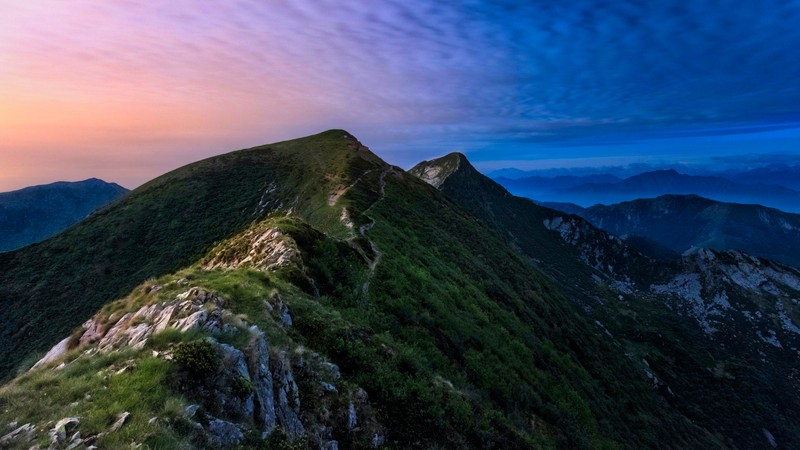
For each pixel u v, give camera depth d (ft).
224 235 274.98
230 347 41.98
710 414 296.51
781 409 337.52
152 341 42.09
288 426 41.60
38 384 36.04
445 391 66.03
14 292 235.61
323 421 46.03
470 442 58.90
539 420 93.04
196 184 342.85
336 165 335.06
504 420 72.59
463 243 261.44
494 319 147.23
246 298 58.23
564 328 226.79
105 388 34.22
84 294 235.20
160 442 28.60
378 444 48.67
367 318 85.97
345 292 95.35
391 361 65.00
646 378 289.53
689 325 515.50
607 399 162.71
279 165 372.99
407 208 256.52
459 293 144.77
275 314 58.39
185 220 297.12
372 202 239.50
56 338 202.69
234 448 33.24
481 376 92.89
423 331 94.53
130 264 258.98
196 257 250.78
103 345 51.85
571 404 119.44
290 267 88.89
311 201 257.55
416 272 137.18
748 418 304.30
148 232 286.66
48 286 240.73
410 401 58.13
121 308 64.13
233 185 341.82
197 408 33.76
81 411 31.53
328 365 54.34
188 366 37.55
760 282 589.32
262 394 40.86
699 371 368.48
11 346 204.54
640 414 179.83
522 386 101.86
